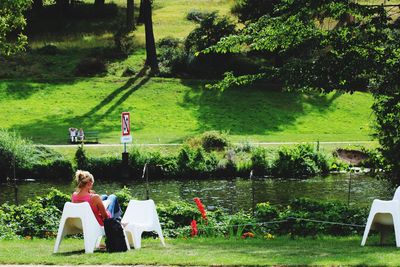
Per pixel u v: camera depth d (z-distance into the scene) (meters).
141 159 47.53
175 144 53.16
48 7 90.56
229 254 14.98
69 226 16.38
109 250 15.98
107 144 53.12
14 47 48.72
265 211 22.00
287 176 47.25
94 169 47.28
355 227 21.28
